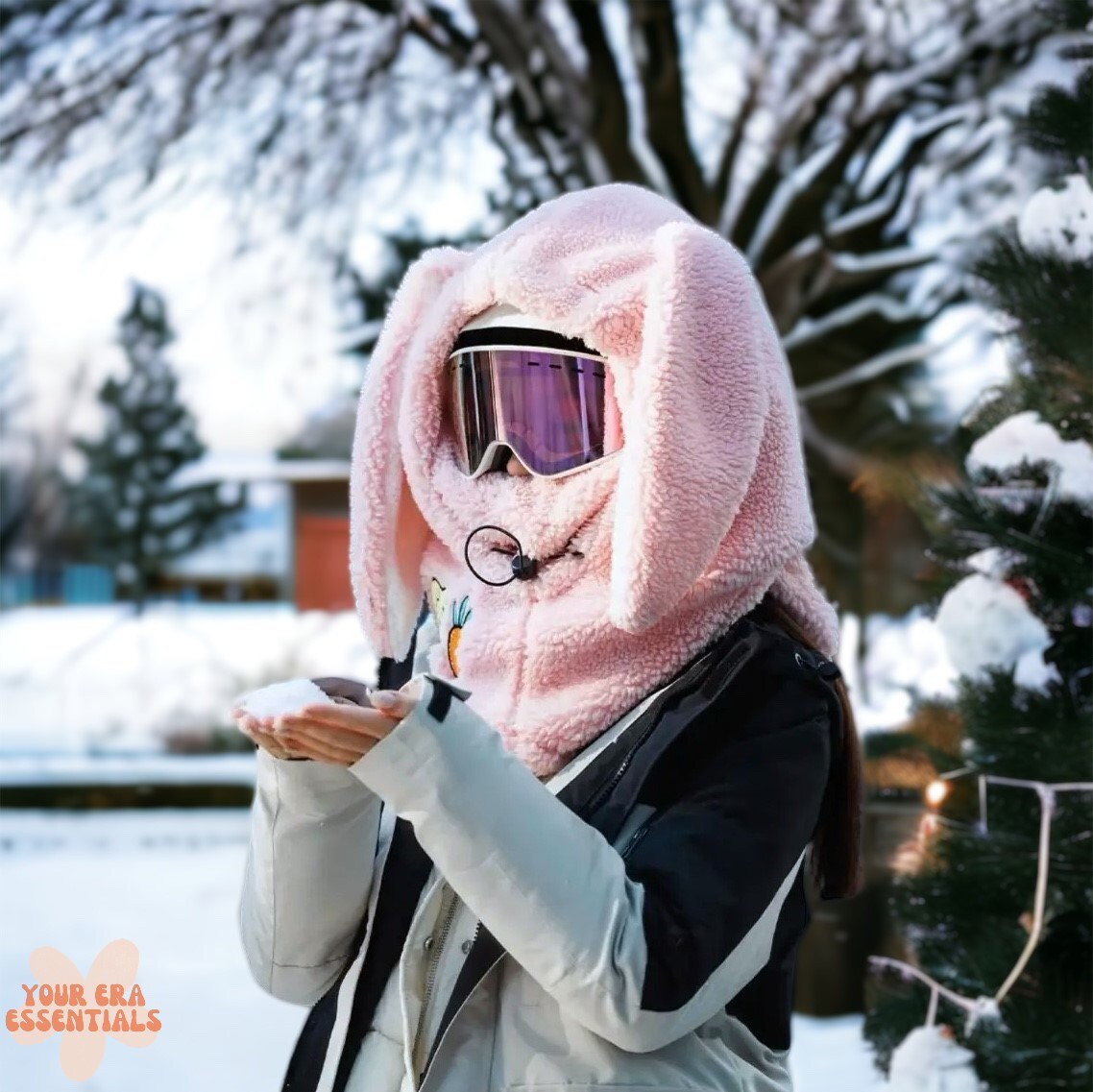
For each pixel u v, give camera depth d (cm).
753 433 127
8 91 755
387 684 158
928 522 259
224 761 1184
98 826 915
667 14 715
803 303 775
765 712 123
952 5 730
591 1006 111
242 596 2880
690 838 116
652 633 131
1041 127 254
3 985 502
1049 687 239
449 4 770
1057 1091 229
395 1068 128
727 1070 122
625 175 724
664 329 126
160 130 768
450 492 146
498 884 111
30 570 3103
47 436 2906
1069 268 239
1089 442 241
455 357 147
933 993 243
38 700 1562
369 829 134
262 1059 434
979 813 254
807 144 776
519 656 135
